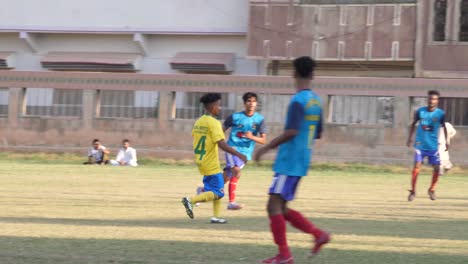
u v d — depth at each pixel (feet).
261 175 135.85
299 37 191.01
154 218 65.46
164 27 208.74
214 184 62.64
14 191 91.25
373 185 117.29
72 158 170.91
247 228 58.75
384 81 159.12
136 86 172.04
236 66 206.69
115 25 212.23
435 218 70.64
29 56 219.20
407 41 183.11
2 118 178.40
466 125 154.20
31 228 55.72
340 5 187.93
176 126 169.78
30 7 216.13
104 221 62.23
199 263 41.32
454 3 178.81
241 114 77.41
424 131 89.56
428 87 156.46
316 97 42.45
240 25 204.44
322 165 159.33
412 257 45.01
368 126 159.63
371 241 52.13
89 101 174.40
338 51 188.44
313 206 80.59
